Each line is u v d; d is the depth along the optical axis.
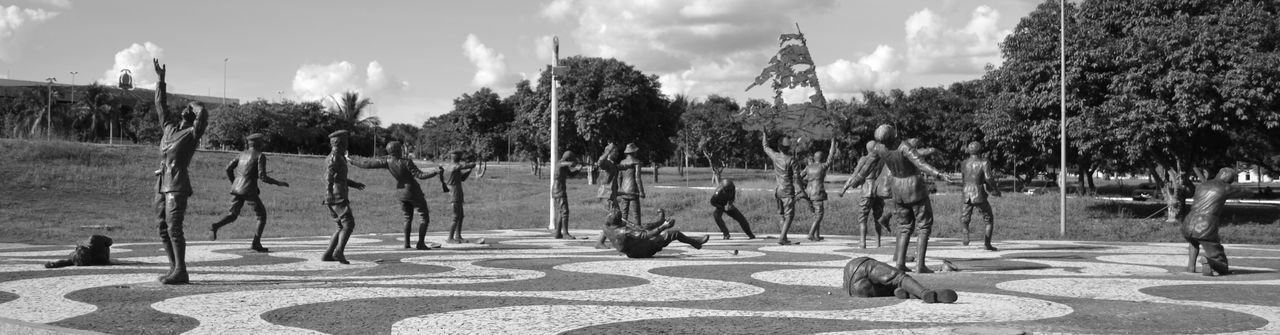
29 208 31.08
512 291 9.92
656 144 73.75
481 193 42.00
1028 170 64.38
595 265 13.48
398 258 14.79
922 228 12.25
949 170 76.69
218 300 8.88
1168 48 27.38
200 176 41.72
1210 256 12.33
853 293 9.48
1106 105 28.33
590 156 72.12
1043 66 30.03
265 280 10.93
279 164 48.34
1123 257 16.12
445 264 13.55
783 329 7.26
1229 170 12.49
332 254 13.85
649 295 9.59
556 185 21.34
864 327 7.34
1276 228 26.88
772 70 30.05
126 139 101.62
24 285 10.20
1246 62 26.52
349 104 117.12
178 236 10.26
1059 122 30.28
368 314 8.02
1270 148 36.00
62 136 50.94
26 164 38.69
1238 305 8.92
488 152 90.38
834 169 76.38
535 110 70.69
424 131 141.00
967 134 67.19
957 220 28.36
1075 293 10.03
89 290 9.70
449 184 19.11
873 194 17.89
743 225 21.20
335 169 13.63
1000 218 29.72
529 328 7.26
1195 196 12.65
